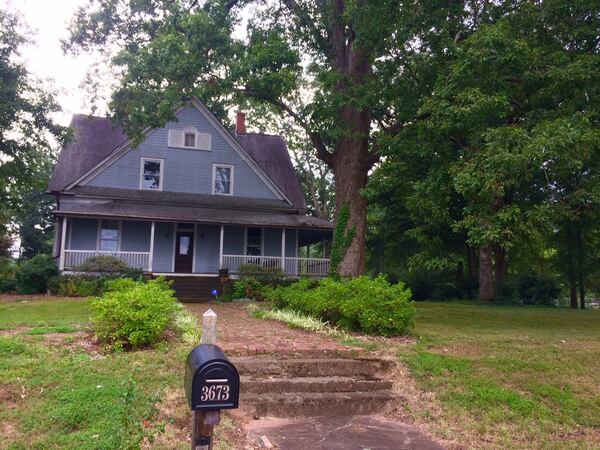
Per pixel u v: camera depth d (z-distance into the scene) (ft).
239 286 62.34
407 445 16.29
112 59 49.14
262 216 75.46
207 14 50.01
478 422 18.69
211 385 9.59
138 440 12.46
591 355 26.17
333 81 47.62
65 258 64.08
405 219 80.18
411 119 45.24
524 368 23.81
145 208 70.13
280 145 95.30
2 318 34.73
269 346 25.00
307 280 44.83
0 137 62.75
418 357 24.50
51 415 15.67
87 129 81.51
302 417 18.83
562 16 37.42
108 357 21.88
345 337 28.12
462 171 33.04
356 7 42.93
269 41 51.52
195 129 77.66
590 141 29.66
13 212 83.76
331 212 131.95
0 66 59.00
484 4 42.57
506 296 75.72
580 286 85.76
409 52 44.47
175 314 34.17
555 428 18.51
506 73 36.17
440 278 86.12
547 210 32.40
